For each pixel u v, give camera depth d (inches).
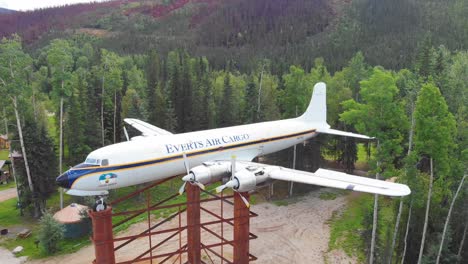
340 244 1301.7
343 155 1943.9
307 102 1883.6
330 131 1604.3
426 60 2251.5
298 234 1371.8
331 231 1397.6
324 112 1672.0
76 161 1742.1
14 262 1178.0
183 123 2129.7
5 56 1430.9
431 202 1143.0
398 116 1087.0
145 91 2620.6
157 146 1015.0
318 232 1389.0
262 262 1183.6
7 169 2081.7
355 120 1160.2
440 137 996.6
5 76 1428.4
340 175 943.0
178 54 4023.1
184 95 2114.9
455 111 1589.6
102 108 1946.4
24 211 1551.4
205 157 1129.4
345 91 1939.0
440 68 2196.1
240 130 1309.1
